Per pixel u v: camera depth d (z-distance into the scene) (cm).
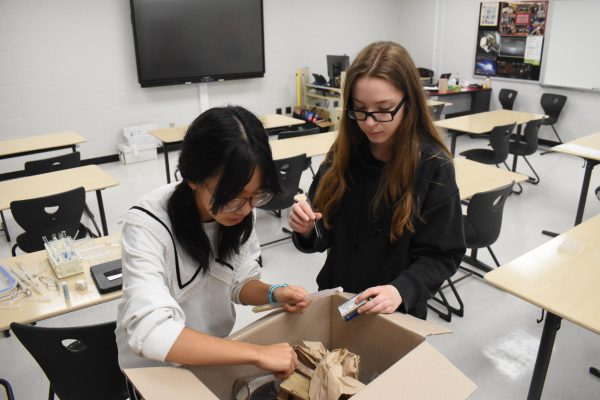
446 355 238
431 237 114
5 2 498
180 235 93
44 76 539
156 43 585
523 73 647
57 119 559
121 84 589
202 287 103
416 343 90
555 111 611
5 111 527
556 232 377
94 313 277
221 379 91
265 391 96
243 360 83
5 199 291
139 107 610
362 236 122
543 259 192
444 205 112
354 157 121
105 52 568
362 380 100
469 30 702
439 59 762
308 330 105
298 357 96
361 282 124
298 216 115
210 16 609
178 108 641
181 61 608
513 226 392
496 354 239
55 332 138
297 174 348
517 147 484
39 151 419
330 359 90
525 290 170
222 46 630
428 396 71
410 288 105
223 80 649
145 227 90
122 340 94
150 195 96
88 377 151
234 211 82
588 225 224
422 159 110
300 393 87
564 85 603
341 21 749
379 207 117
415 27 788
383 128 105
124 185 509
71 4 534
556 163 559
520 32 635
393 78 100
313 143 424
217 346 81
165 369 78
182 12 589
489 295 292
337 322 107
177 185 93
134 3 557
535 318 268
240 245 103
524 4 621
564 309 158
